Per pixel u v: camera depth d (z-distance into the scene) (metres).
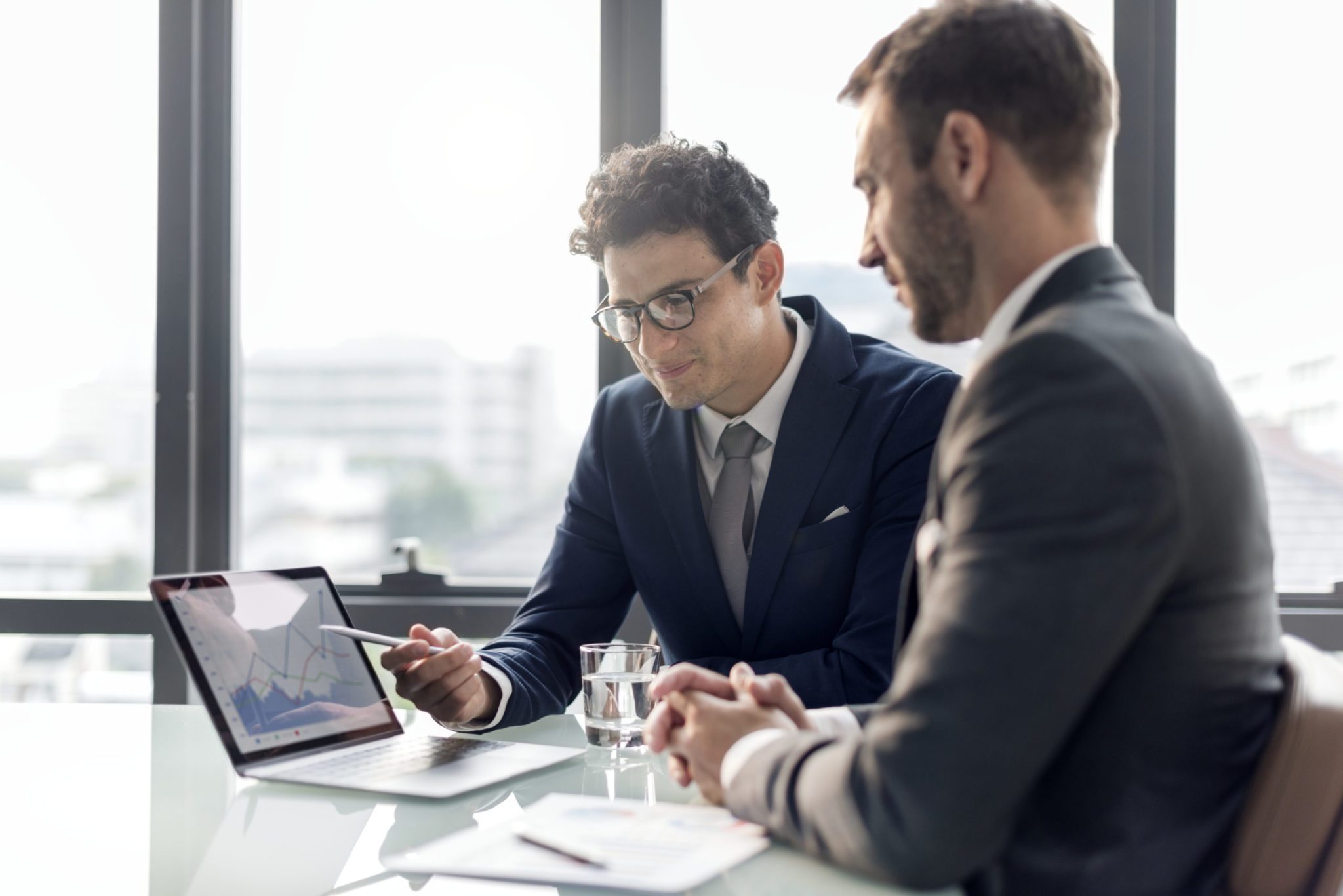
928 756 0.71
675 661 1.74
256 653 1.22
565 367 2.60
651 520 1.71
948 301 0.91
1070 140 0.86
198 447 2.63
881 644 1.47
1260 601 0.81
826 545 1.61
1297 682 0.82
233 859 0.88
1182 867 0.77
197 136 2.62
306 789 1.09
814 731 1.01
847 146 2.51
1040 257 0.87
